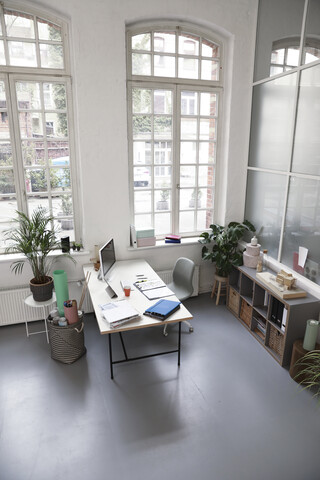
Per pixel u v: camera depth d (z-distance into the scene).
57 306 3.87
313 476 2.39
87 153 4.02
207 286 5.00
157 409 2.95
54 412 2.91
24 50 3.76
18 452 2.55
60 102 3.97
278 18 3.80
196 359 3.60
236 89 4.38
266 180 4.21
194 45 4.31
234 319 4.38
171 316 3.11
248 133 4.54
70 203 4.30
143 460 2.50
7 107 3.82
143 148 4.42
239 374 3.39
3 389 3.16
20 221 3.88
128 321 3.01
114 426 2.78
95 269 4.13
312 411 2.96
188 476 2.38
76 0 3.59
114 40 3.80
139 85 4.18
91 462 2.48
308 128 3.43
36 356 3.63
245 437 2.70
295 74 3.57
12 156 3.97
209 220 4.99
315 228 3.41
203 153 4.69
